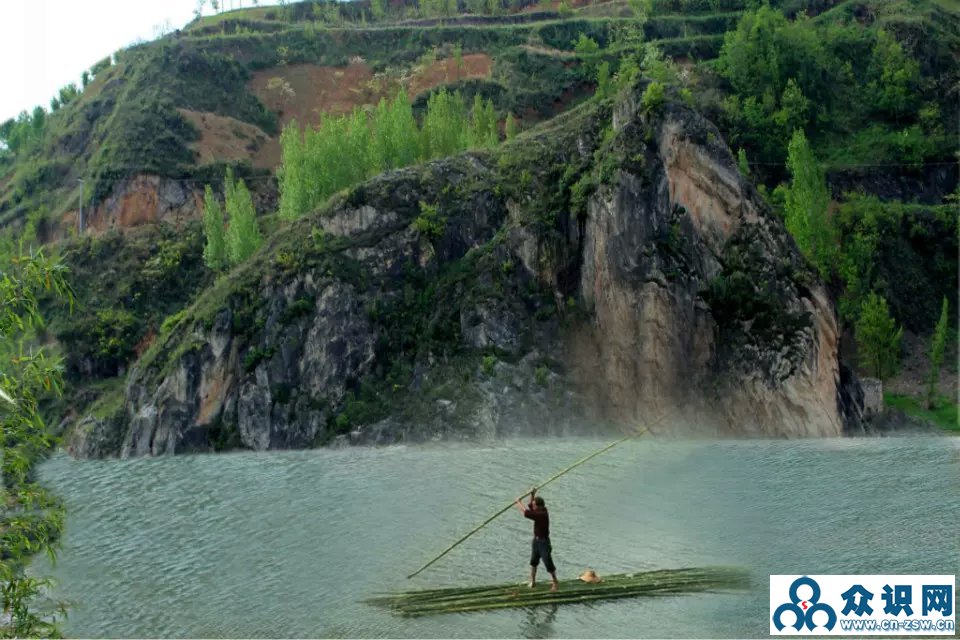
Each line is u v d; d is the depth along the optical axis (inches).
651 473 2132.1
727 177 3486.7
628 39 6786.4
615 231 3467.0
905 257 4682.6
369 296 3587.6
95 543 1724.9
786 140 5310.0
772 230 3437.5
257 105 6712.6
